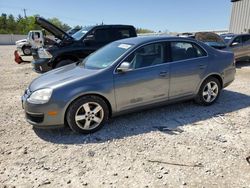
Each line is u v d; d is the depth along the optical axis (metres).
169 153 3.54
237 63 12.48
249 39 12.11
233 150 3.61
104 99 4.23
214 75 5.42
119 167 3.22
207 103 5.46
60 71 4.71
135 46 4.48
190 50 5.08
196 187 2.83
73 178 3.02
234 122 4.63
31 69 11.03
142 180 2.96
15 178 3.03
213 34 12.20
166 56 4.73
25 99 4.11
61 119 3.98
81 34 8.75
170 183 2.90
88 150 3.64
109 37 8.77
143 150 3.62
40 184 2.92
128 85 4.32
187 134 4.13
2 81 8.38
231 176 3.02
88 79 4.07
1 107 5.57
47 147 3.75
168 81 4.73
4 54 19.77
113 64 4.28
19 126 4.51
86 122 4.11
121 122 4.62
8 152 3.61
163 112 5.12
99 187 2.86
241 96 6.34
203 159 3.38
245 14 21.25
